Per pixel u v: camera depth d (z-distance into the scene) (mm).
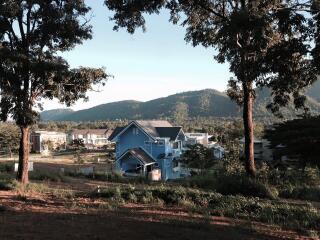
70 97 22969
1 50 19172
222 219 13656
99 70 22422
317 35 11664
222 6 24062
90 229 10711
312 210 15039
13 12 19656
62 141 126312
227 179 22953
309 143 35469
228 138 61250
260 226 12703
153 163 53594
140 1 21266
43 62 19828
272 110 19859
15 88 20047
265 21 12133
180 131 58250
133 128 56531
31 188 20078
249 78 12547
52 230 10422
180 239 10055
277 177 25469
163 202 16797
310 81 12953
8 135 87438
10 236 9562
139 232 10609
